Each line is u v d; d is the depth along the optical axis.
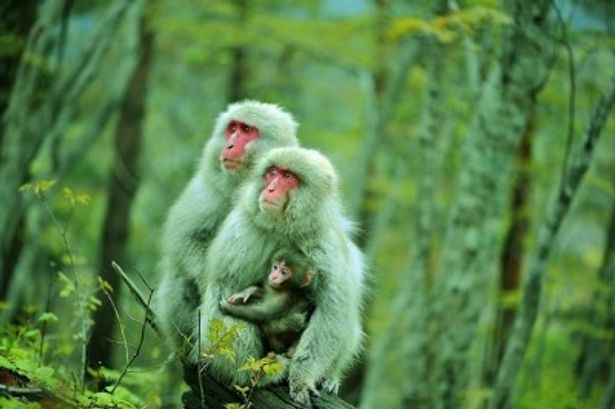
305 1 23.28
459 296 14.66
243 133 10.43
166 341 10.62
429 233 18.89
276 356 8.89
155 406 10.22
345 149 27.48
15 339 10.12
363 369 23.48
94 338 17.06
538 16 13.49
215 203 10.42
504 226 19.97
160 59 28.72
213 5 22.34
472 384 17.72
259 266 9.12
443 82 19.31
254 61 28.25
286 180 8.94
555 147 21.06
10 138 15.11
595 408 17.50
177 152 31.14
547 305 18.98
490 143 14.24
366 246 24.33
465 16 12.82
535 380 17.62
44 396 7.55
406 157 24.69
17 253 16.59
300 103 29.70
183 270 10.42
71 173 28.86
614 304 18.70
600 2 16.06
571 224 21.36
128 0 16.30
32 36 14.81
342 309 8.93
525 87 13.93
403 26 13.63
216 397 8.92
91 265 25.84
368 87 22.91
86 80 16.27
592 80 16.64
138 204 29.23
